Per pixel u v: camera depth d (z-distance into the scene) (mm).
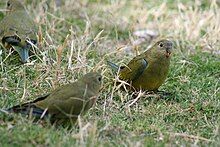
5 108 11336
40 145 9969
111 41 15820
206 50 15562
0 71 13211
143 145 10312
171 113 12141
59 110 10453
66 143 9930
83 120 11117
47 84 12578
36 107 10414
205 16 16922
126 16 17266
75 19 16750
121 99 12320
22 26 14016
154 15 17312
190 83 13578
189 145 10641
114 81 12609
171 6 18203
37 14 16172
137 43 15875
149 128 11273
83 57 13445
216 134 11148
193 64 14555
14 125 10594
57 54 13086
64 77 12727
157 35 16453
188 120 12039
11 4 14711
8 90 12219
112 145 10250
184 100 12922
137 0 18188
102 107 12000
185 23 16484
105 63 14047
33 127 10328
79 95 10594
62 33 15758
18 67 13258
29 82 12727
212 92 13219
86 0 17734
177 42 15508
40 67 13102
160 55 12555
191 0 18625
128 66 12859
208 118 12234
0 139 9992
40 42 14047
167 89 13438
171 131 11328
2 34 13953
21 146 9875
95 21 16766
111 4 17719
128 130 11180
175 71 14109
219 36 15891
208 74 14242
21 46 13688
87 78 10828
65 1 17375
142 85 12789
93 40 14734
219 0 18312
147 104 12594
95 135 10359
